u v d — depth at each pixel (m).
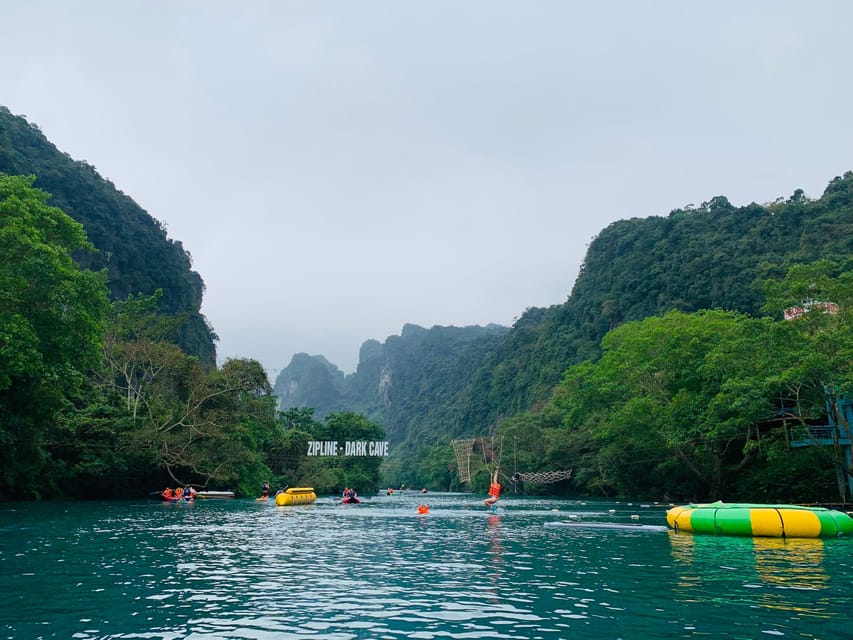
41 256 24.55
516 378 144.00
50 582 10.41
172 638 6.96
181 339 107.62
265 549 15.40
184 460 45.25
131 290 106.75
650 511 34.53
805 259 80.62
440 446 138.75
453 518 28.62
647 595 9.40
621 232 137.00
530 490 75.44
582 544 16.81
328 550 15.34
